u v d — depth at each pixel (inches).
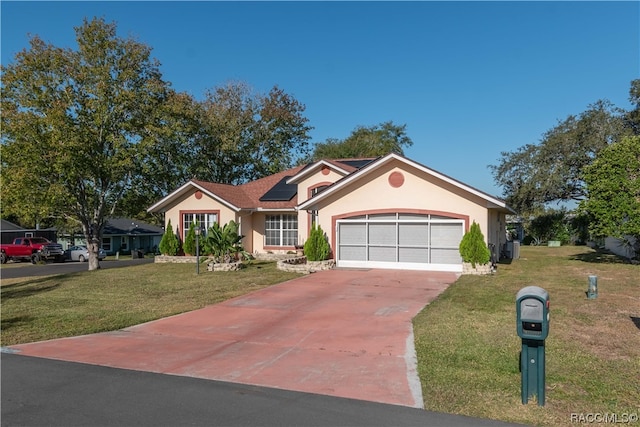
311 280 582.6
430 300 440.1
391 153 675.4
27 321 395.2
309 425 180.1
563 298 436.5
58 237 1907.0
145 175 1189.1
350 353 283.0
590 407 193.9
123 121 1082.7
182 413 193.0
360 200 717.3
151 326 369.7
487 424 179.6
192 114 1258.6
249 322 374.9
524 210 1487.5
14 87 995.3
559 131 1370.6
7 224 1795.0
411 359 265.9
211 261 748.0
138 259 1528.1
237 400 208.2
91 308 447.2
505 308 392.8
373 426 178.9
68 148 959.0
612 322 339.0
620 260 838.5
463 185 638.5
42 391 222.1
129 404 203.6
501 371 239.0
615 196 703.7
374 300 446.3
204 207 935.0
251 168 1689.2
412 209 683.4
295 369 255.0
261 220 976.3
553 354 263.4
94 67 1056.8
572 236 1487.5
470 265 626.5
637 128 1290.6
